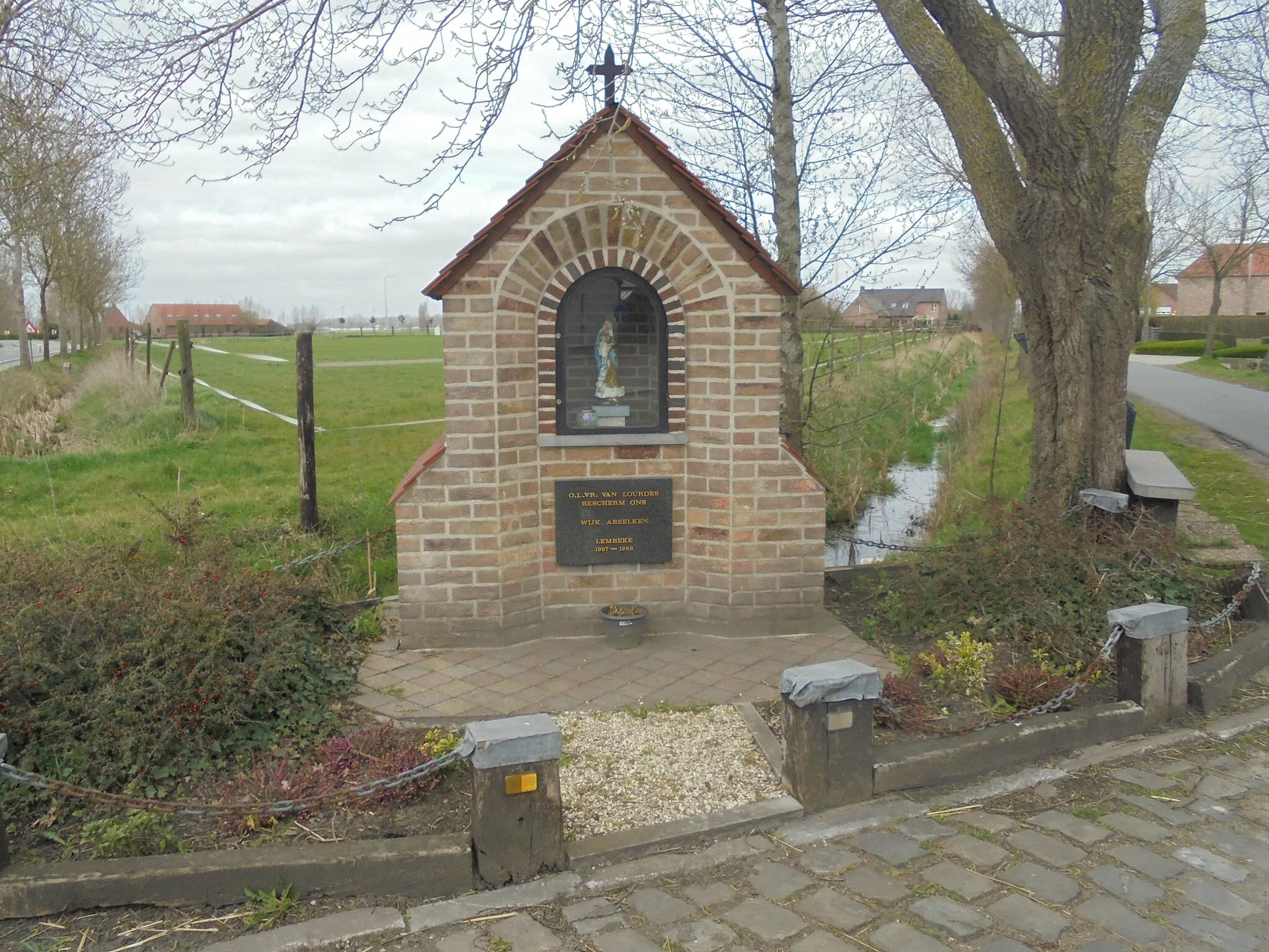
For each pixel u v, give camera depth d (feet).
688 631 24.39
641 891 13.32
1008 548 23.72
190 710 16.75
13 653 16.69
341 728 18.44
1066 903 12.87
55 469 46.14
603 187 22.36
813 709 15.25
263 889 12.92
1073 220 26.84
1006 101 25.80
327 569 29.91
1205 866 13.79
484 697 20.17
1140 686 18.53
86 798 13.56
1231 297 219.82
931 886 13.33
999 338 101.35
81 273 101.65
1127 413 31.17
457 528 22.91
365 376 86.89
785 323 33.96
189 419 55.36
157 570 21.22
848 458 49.11
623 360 23.88
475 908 12.87
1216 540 33.88
